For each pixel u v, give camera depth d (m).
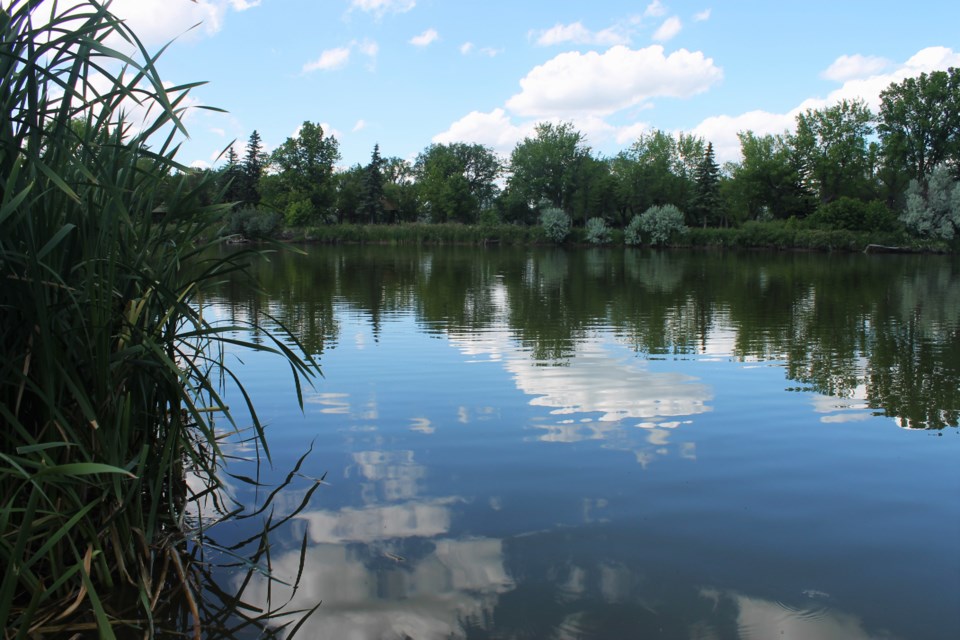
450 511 3.56
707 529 3.36
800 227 45.00
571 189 62.12
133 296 3.14
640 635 2.49
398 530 3.34
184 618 2.64
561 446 4.57
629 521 3.45
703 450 4.52
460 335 9.14
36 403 2.80
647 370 6.97
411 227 52.84
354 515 3.51
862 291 16.19
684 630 2.53
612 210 61.88
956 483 3.97
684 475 4.07
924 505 3.66
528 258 31.78
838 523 3.45
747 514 3.54
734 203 56.38
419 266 24.56
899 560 3.07
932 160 50.03
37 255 2.39
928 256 36.59
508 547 3.17
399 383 6.33
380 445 4.59
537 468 4.17
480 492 3.80
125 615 2.65
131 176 3.10
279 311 11.40
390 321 10.40
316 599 2.74
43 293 2.48
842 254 38.44
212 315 10.70
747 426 5.05
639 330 9.73
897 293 15.67
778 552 3.14
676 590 2.81
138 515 2.98
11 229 2.49
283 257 29.78
